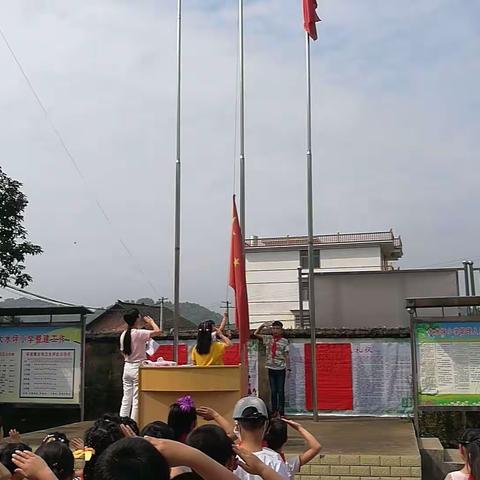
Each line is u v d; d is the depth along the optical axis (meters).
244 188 11.59
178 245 11.48
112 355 13.00
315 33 12.21
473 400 10.02
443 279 15.34
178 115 11.93
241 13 12.29
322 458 7.81
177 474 2.62
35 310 11.87
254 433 4.13
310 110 11.90
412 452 7.91
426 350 10.25
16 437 4.94
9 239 16.70
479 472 4.20
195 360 8.74
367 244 38.59
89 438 3.77
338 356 11.90
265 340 11.66
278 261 39.88
